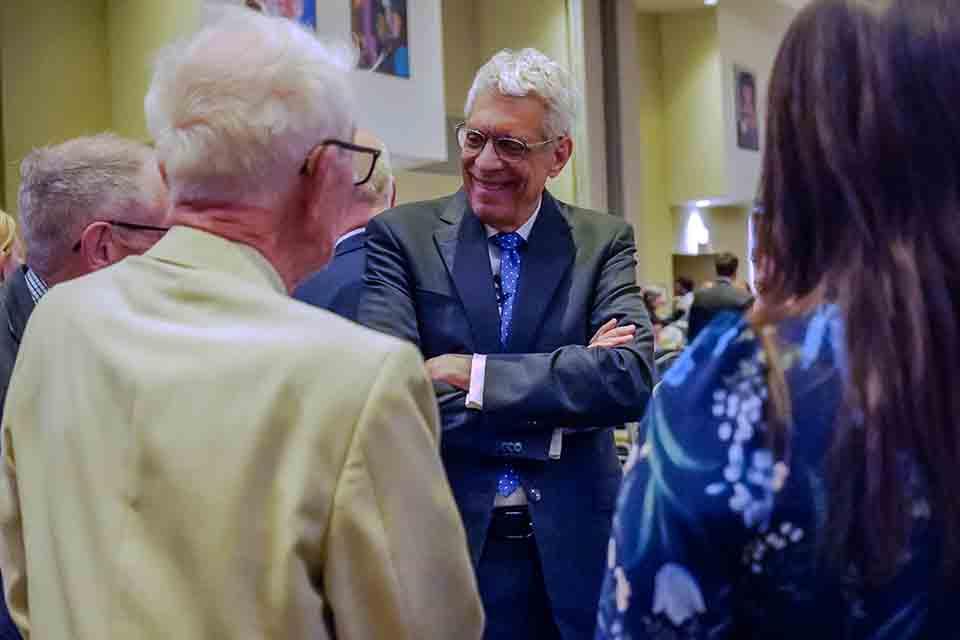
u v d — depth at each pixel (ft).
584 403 5.56
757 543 2.60
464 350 5.90
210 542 3.10
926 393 2.48
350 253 6.70
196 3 17.30
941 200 2.59
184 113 3.55
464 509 5.59
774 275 2.82
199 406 3.23
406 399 3.26
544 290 5.98
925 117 2.61
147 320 3.50
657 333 26.22
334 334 3.33
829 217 2.70
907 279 2.55
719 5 44.34
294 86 3.56
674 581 2.67
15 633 5.40
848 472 2.51
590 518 5.74
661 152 45.78
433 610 3.28
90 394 3.43
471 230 6.10
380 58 21.16
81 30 19.74
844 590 2.52
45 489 3.51
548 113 5.94
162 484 3.18
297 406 3.20
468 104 6.13
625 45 33.55
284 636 3.06
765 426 2.61
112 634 3.14
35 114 19.26
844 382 2.56
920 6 2.68
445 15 30.63
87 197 5.72
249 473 3.14
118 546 3.20
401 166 23.13
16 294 6.18
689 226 47.19
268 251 3.65
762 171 2.87
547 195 6.26
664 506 2.68
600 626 2.83
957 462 2.45
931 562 2.47
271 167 3.56
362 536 3.13
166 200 5.81
